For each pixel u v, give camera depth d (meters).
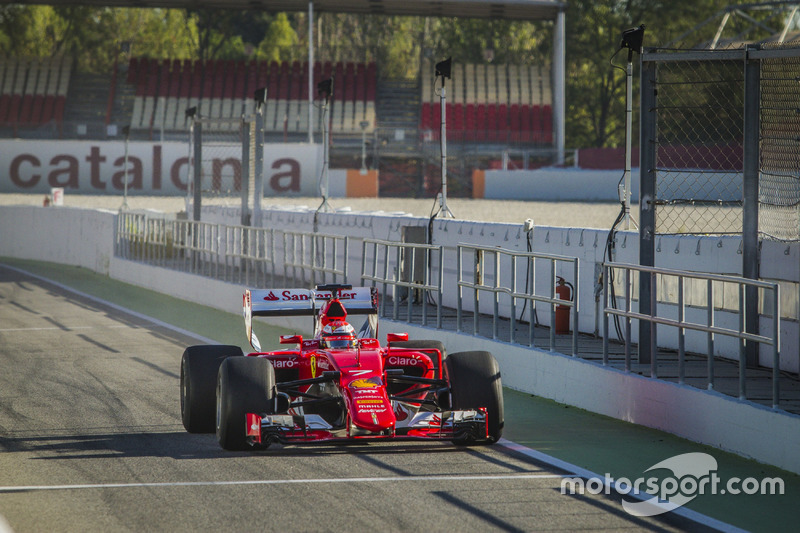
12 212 134.75
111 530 25.09
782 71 42.66
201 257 85.25
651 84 43.62
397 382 36.38
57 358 55.25
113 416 39.78
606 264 40.78
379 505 27.22
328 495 28.19
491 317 60.31
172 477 30.20
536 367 44.44
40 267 118.38
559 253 55.09
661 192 49.19
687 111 48.88
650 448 34.28
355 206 165.00
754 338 32.75
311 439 31.56
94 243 113.19
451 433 33.16
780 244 43.06
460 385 33.72
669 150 49.53
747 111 43.59
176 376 49.44
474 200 193.12
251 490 28.72
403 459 32.50
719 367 42.97
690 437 35.38
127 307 81.25
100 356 55.97
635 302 49.50
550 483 29.70
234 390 32.41
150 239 96.62
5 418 39.34
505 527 25.39
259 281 78.88
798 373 41.34
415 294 66.88
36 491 28.73
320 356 34.22
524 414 40.25
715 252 46.50
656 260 49.59
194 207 99.12
